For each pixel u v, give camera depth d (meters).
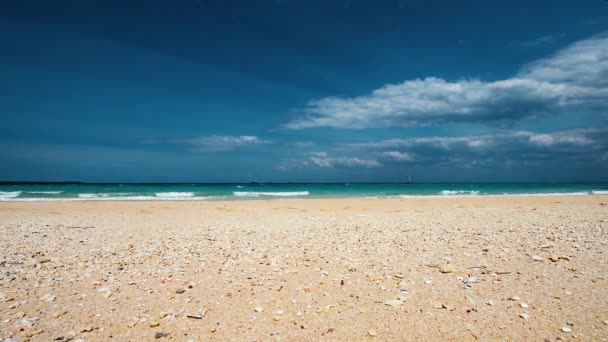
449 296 6.68
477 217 18.66
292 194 49.91
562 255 9.30
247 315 5.99
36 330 5.37
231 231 14.45
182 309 6.21
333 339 5.17
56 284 7.52
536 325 5.44
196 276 8.07
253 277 7.97
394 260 9.25
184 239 12.60
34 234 13.92
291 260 9.38
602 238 11.59
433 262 8.98
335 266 8.77
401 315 5.93
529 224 15.33
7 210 23.56
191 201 33.44
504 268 8.34
